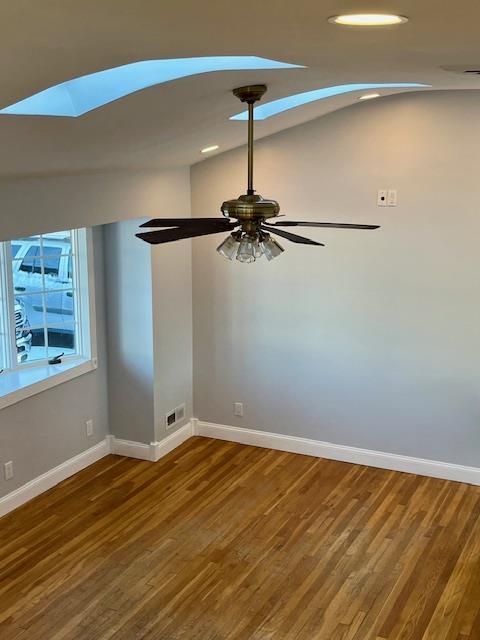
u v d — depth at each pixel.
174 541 4.79
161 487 5.54
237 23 1.91
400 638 3.83
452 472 5.66
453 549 4.68
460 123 5.11
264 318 6.05
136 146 4.22
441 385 5.56
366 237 5.55
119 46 2.22
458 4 1.61
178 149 4.87
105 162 4.48
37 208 4.44
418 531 4.91
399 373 5.67
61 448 5.58
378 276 5.58
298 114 4.93
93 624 3.95
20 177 4.18
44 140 3.34
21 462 5.19
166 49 2.32
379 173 5.41
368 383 5.80
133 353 5.88
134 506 5.25
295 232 5.77
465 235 5.25
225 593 4.22
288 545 4.73
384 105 5.29
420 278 5.45
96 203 4.95
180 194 5.91
